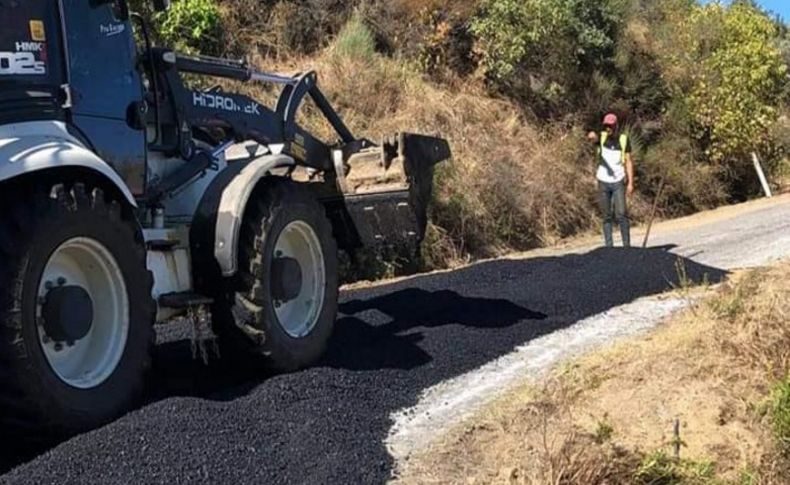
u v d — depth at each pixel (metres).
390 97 16.81
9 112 5.14
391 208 7.69
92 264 5.30
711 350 6.79
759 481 5.39
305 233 6.64
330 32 18.06
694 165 21.52
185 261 6.17
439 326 7.79
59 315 5.04
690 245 13.82
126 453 4.71
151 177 6.34
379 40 18.67
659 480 5.11
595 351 7.22
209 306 6.24
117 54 5.90
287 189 6.50
